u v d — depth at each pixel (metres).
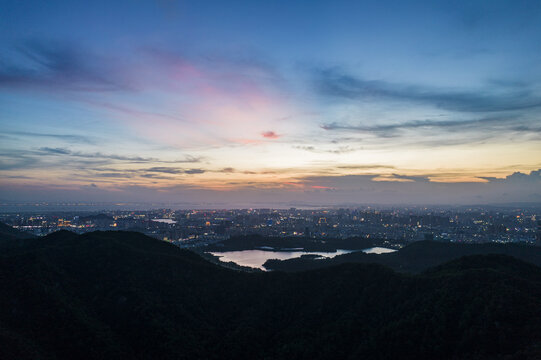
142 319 84.44
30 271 93.50
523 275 96.81
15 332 71.69
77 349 72.38
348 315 86.75
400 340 72.81
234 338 84.25
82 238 131.00
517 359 57.47
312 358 75.50
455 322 73.44
